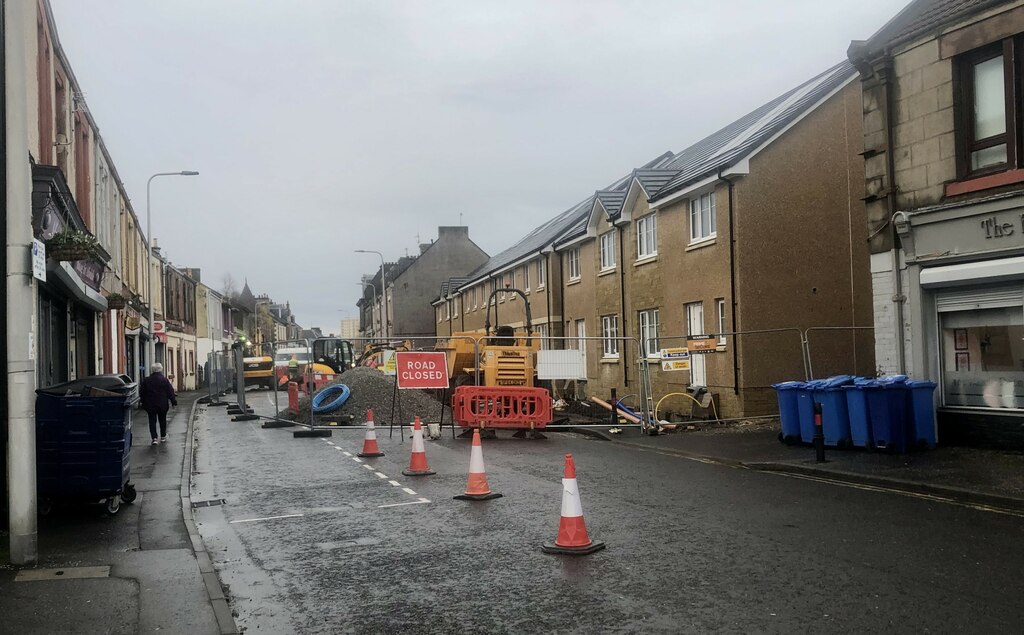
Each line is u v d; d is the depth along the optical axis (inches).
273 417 945.5
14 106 274.2
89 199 808.9
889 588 234.7
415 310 2746.1
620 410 861.2
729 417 788.0
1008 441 478.9
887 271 547.8
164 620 219.5
